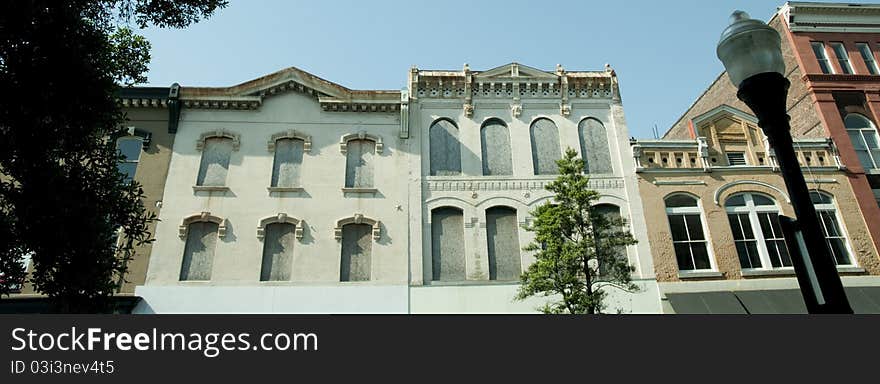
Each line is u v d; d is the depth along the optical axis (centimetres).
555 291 1625
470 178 2033
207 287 1803
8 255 884
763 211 2009
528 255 1916
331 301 1812
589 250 1502
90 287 969
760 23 579
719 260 1911
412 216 1962
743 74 575
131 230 1047
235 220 1909
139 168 1967
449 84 2209
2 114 905
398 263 1888
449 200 2000
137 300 1745
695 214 1995
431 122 2144
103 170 1108
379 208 1966
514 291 1858
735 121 2195
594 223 1574
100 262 980
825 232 2005
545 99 2203
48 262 927
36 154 943
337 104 2109
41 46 934
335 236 1908
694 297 1833
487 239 1952
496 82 2208
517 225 1977
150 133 2025
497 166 2095
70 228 932
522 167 2066
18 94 911
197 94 2073
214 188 1947
